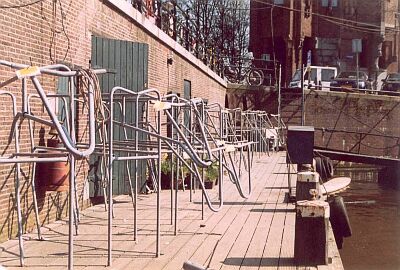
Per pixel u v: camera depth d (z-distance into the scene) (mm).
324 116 33344
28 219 7262
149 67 12992
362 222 14141
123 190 10297
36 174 7461
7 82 4961
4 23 6621
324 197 9938
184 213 8938
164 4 18203
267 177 14625
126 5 10891
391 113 33875
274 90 32938
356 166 26359
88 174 9125
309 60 37688
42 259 5996
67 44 8391
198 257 6254
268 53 41500
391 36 42250
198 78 20938
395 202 17781
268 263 6062
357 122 33688
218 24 47312
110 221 5797
